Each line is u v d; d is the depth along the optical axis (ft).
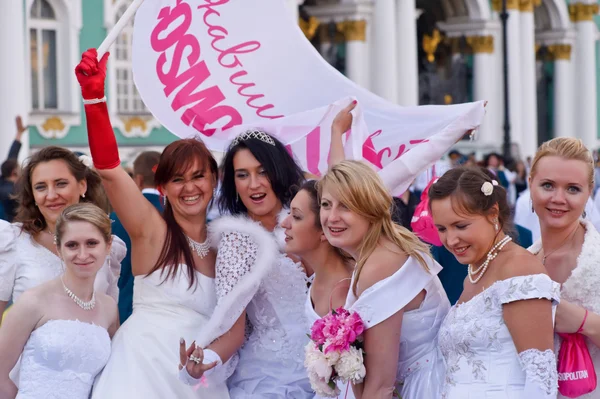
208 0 23.53
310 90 24.18
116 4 90.43
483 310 16.08
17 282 20.57
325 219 17.56
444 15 142.72
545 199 17.81
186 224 20.21
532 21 140.97
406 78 119.96
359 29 116.67
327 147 23.24
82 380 18.98
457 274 27.04
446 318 16.90
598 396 17.78
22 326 18.81
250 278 19.29
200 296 19.89
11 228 20.76
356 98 24.00
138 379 19.06
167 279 19.80
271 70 23.97
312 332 17.25
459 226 16.33
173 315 19.75
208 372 19.06
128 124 91.40
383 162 24.03
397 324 17.12
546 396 15.38
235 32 23.75
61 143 86.12
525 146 141.18
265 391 20.01
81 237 18.85
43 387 18.62
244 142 20.62
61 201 20.63
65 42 86.99
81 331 18.93
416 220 23.43
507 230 16.62
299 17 117.70
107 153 19.24
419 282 17.29
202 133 23.35
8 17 75.25
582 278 17.58
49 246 20.90
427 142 22.59
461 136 22.84
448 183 16.37
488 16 135.23
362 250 17.43
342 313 17.10
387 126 24.00
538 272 15.85
